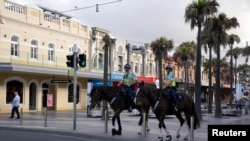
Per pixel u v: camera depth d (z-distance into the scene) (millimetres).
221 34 29969
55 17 36969
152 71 53875
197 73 26109
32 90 34625
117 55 45688
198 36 26203
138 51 50625
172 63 59531
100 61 43500
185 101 13523
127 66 14781
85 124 19969
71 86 39438
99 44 43281
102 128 17641
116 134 14758
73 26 39500
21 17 32688
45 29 35406
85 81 41188
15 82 32469
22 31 32688
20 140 13484
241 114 36375
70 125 19250
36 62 33438
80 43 40312
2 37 30578
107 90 14953
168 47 43344
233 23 30172
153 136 14641
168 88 13203
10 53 30734
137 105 14250
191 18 26047
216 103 30531
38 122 21203
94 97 15047
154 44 43625
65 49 38000
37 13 34688
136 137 14195
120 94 14578
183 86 63375
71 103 39062
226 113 34094
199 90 25922
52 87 36906
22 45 32625
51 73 33406
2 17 30516
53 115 28625
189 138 13695
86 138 14758
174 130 17719
